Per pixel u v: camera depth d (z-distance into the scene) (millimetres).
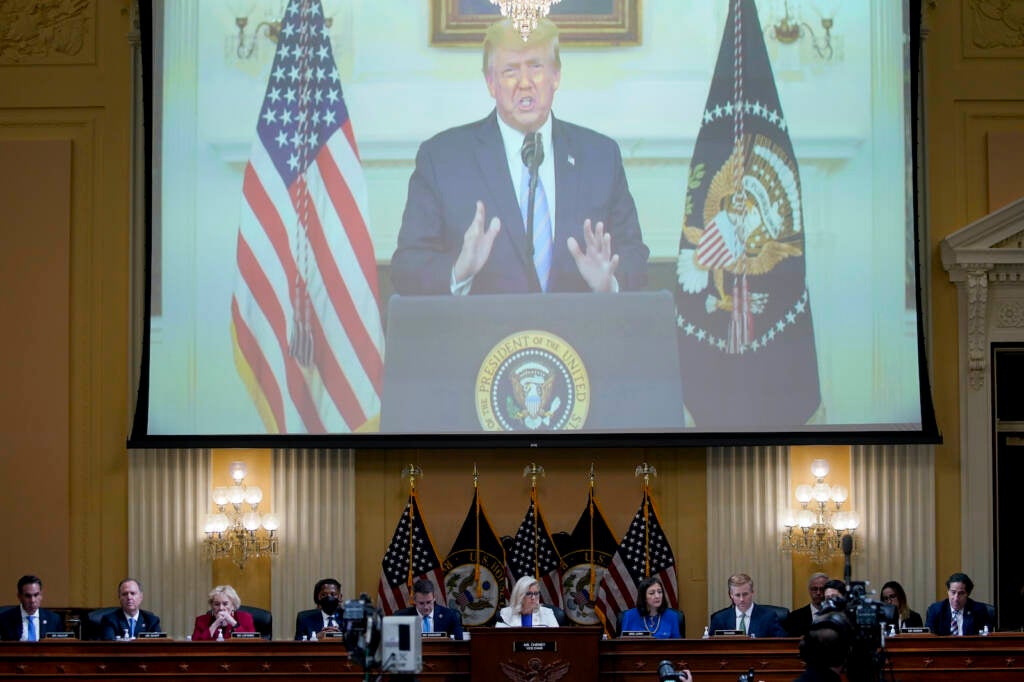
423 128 13742
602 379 13484
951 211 13852
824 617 7895
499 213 13641
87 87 13984
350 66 13797
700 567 13555
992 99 13875
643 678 10539
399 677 9016
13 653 10508
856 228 13555
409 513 13438
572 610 13375
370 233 13680
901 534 13570
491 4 13812
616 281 13555
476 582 13367
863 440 13359
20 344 13836
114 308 13883
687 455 13656
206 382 13547
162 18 13766
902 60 13602
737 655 10547
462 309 13578
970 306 13680
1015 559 13773
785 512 13578
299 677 10453
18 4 14070
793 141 13625
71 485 13773
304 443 13461
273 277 13633
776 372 13461
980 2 13922
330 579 12195
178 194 13672
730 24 13719
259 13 13812
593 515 13492
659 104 13680
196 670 10477
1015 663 10484
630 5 13742
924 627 11867
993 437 13680
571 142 13672
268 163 13711
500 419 13469
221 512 13641
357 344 13578
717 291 13539
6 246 13875
